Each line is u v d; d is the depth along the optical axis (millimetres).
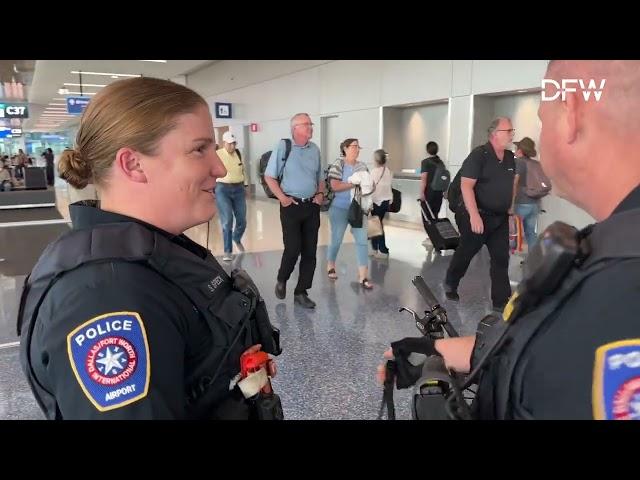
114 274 688
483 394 642
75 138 829
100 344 643
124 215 788
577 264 519
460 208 4223
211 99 16734
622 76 509
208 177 835
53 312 675
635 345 450
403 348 988
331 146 11180
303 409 2580
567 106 552
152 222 808
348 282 5098
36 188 13133
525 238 6277
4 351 3393
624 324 458
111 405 632
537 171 5695
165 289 729
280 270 4410
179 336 728
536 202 5836
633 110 507
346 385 2859
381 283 5043
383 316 4055
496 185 3840
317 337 3615
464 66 7652
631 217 498
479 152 3834
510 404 571
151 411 647
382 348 3402
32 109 26734
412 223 9180
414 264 5910
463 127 7801
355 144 4824
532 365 538
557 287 528
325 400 2680
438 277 5277
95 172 806
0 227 8273
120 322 657
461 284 5000
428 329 1138
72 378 641
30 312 720
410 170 9547
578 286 511
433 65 8211
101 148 776
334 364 3150
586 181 562
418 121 9227
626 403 453
